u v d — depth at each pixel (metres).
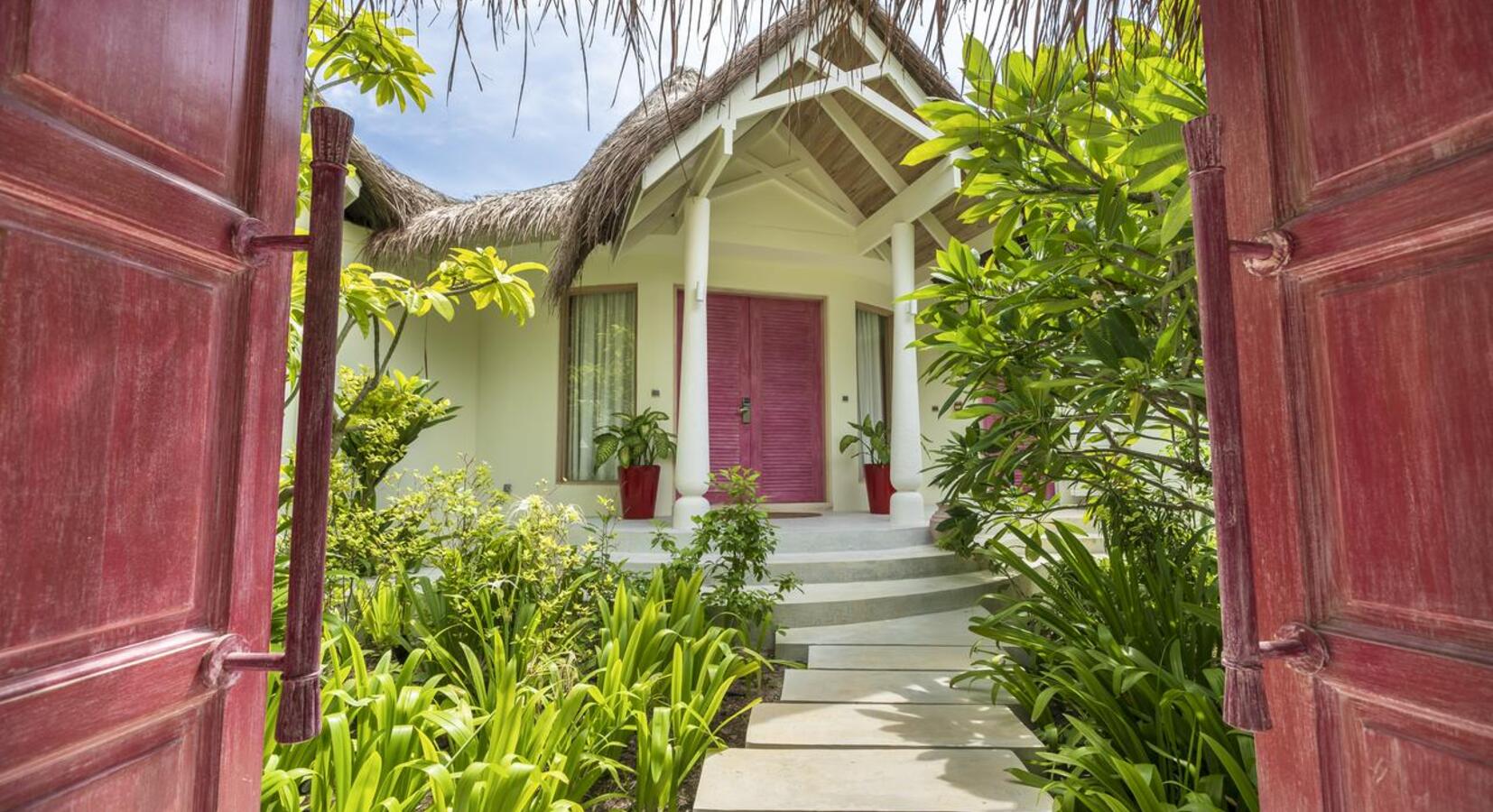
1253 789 1.76
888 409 8.16
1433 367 0.70
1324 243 0.80
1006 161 2.23
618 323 6.96
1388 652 0.73
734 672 3.08
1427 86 0.70
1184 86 1.78
